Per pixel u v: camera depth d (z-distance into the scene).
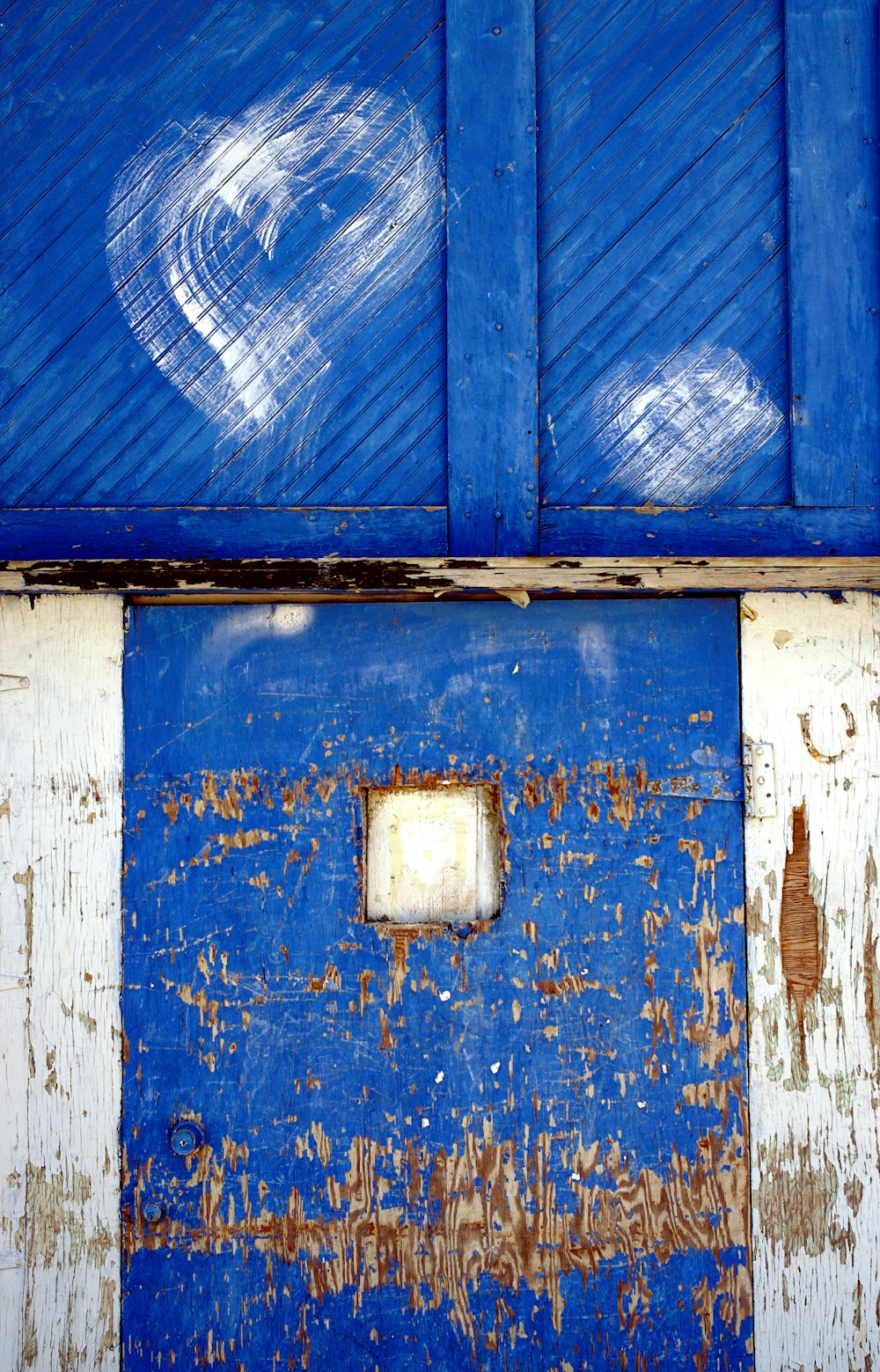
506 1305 1.99
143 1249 1.98
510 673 2.04
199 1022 2.00
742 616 2.04
